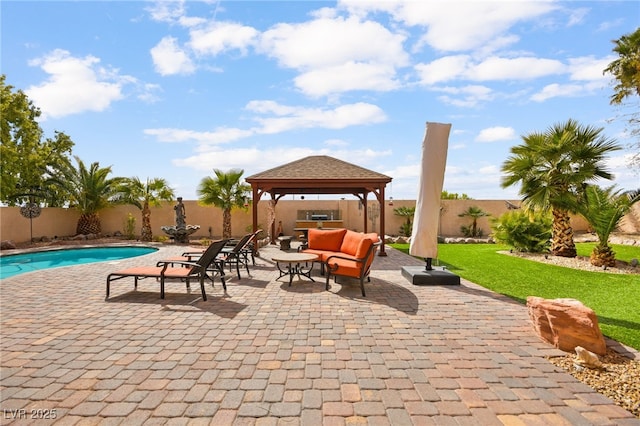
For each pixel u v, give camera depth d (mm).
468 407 2621
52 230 17766
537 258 11016
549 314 3848
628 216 17250
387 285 7016
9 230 15508
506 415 2520
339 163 13477
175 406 2631
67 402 2686
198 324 4551
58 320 4715
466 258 11125
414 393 2824
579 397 2764
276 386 2934
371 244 6176
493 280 7516
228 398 2742
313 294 6230
